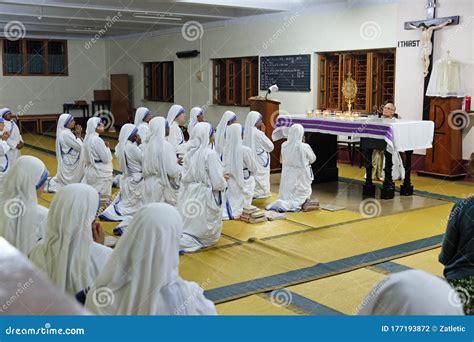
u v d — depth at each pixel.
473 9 8.94
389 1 10.21
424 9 9.65
